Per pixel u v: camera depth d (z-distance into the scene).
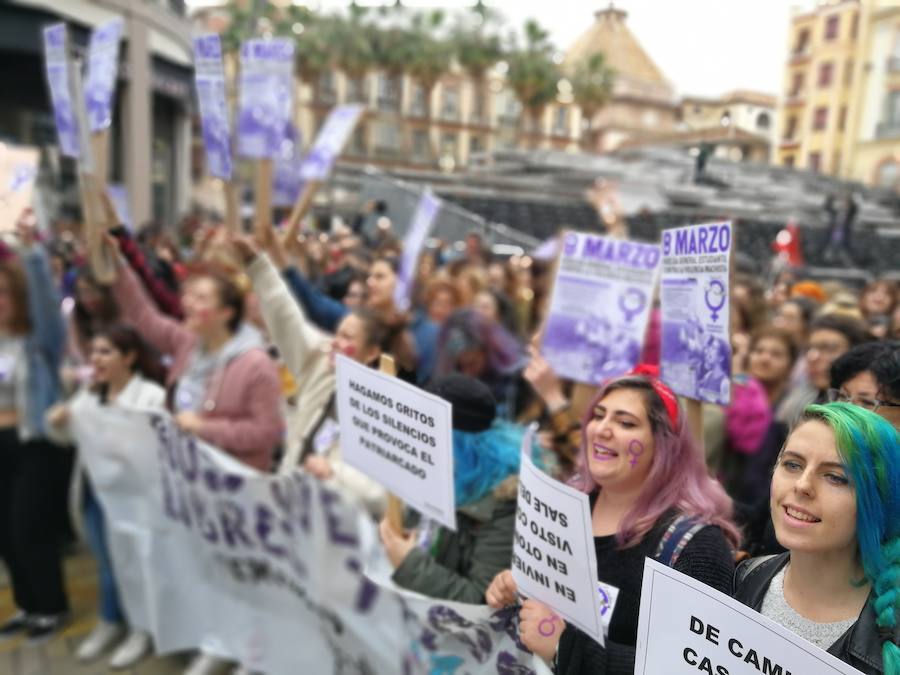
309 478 2.45
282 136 3.48
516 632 1.74
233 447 3.00
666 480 1.61
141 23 16.70
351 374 2.11
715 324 1.89
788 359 3.39
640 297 2.55
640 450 1.62
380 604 2.16
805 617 1.23
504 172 35.28
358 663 2.33
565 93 35.88
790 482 1.19
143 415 3.09
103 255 3.59
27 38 13.83
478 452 2.01
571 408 2.75
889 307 4.75
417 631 1.95
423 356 4.36
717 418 2.87
